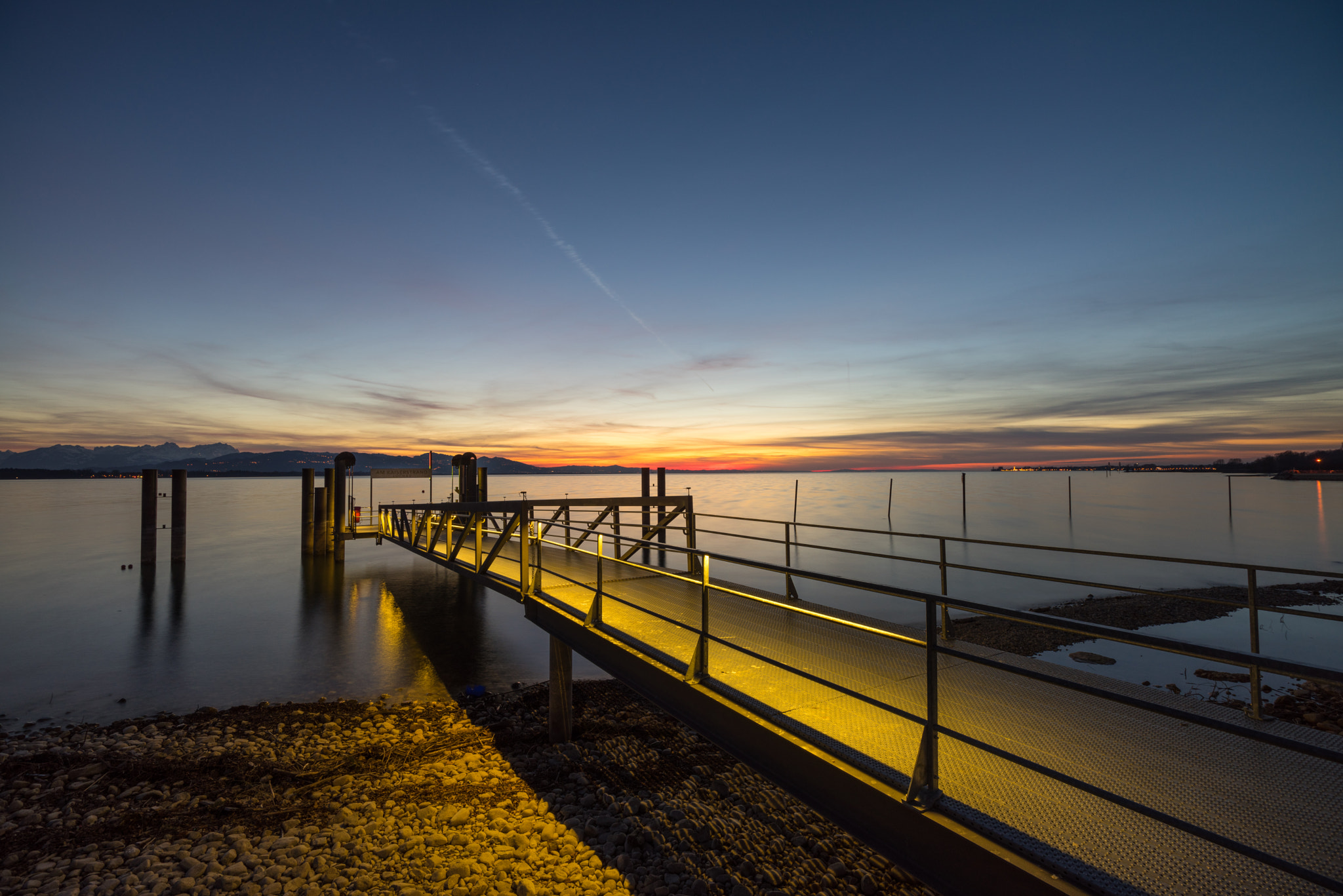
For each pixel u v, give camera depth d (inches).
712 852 225.5
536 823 242.5
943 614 221.9
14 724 360.8
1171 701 163.8
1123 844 103.7
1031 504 2445.9
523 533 324.5
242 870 211.9
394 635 558.6
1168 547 1168.2
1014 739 143.1
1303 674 67.7
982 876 106.2
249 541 1285.7
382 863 216.7
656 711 370.0
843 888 206.1
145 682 432.5
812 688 177.9
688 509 380.8
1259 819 109.7
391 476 948.0
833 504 2429.9
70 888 206.7
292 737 334.0
